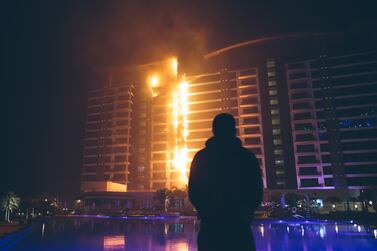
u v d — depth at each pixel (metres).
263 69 125.81
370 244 19.89
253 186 2.51
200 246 2.49
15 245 19.83
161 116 136.38
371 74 110.19
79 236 26.31
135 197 112.88
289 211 74.75
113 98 144.00
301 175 108.00
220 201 2.47
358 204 95.44
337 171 103.62
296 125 114.19
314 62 119.25
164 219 73.06
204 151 2.71
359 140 104.62
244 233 2.43
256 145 117.00
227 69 129.88
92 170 138.25
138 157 134.75
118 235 27.22
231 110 124.50
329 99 112.00
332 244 20.20
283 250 17.41
